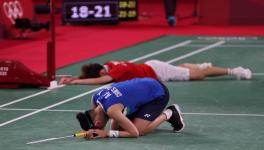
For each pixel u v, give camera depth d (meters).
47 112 15.80
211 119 15.06
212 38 30.56
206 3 36.62
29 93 18.22
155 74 18.81
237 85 19.34
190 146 12.63
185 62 23.52
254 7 36.25
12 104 16.77
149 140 13.05
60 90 18.56
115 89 13.12
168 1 35.47
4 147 12.57
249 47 27.48
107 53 25.84
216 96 17.73
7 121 14.88
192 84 19.45
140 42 29.06
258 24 36.44
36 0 48.84
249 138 13.34
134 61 23.80
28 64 23.34
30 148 12.48
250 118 15.20
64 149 12.37
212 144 12.82
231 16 36.47
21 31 30.48
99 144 12.70
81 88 18.80
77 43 28.80
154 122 13.44
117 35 31.66
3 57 24.94
